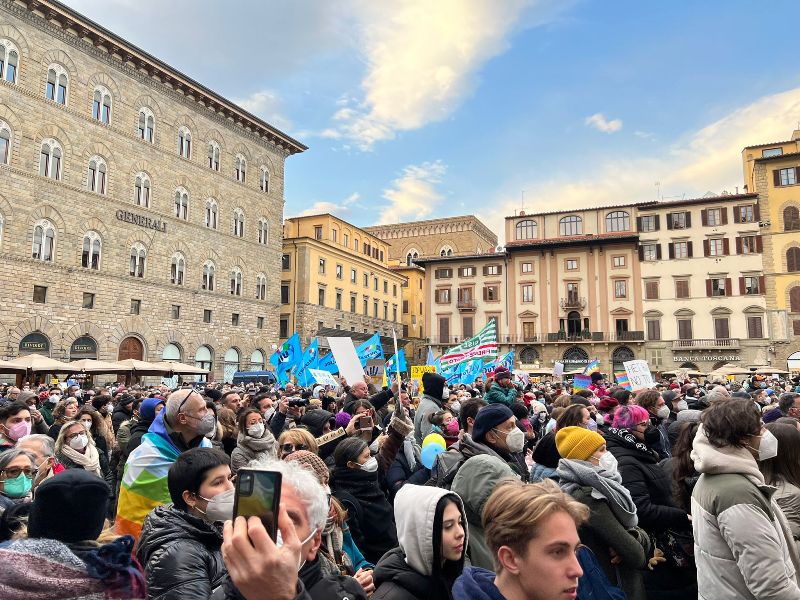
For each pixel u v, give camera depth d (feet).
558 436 15.69
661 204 214.69
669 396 35.58
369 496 17.88
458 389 59.93
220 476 12.21
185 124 159.33
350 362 39.73
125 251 138.51
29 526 9.02
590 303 221.25
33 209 119.14
